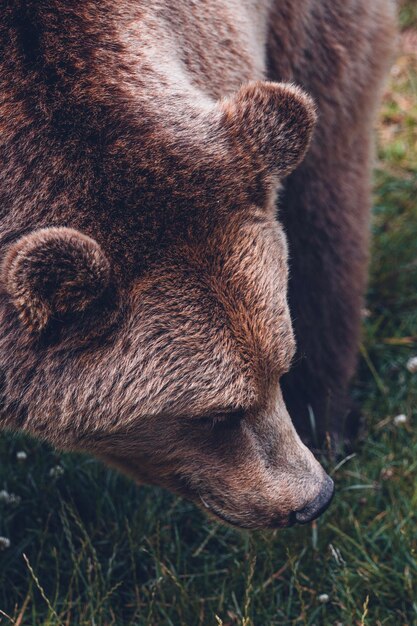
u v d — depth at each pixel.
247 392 5.40
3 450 7.35
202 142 5.35
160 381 5.29
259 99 5.54
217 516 6.18
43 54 5.26
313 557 6.67
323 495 5.99
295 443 5.96
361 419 8.04
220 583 6.61
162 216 5.19
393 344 8.59
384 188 10.02
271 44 7.00
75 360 5.32
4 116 5.29
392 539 6.73
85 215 5.20
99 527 6.89
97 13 5.42
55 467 7.19
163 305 5.23
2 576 6.63
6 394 5.49
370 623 6.30
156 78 5.46
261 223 5.48
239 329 5.30
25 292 4.89
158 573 6.42
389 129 10.90
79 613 6.26
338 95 7.21
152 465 6.03
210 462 5.84
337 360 7.94
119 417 5.43
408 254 9.35
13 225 5.30
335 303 7.78
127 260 5.18
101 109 5.25
